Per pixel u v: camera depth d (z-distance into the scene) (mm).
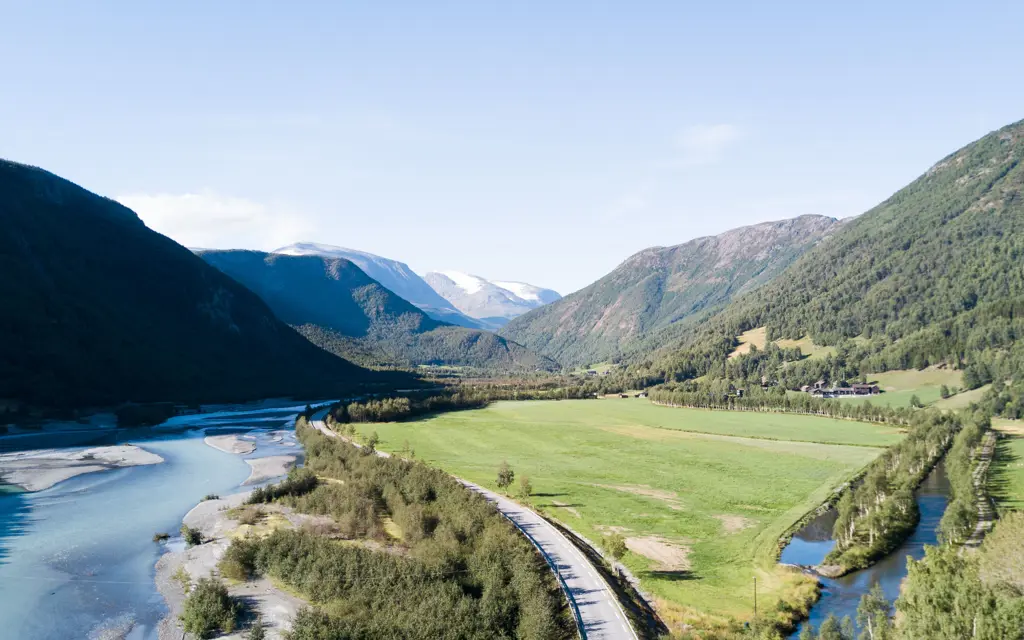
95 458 144000
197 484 118125
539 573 65812
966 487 95750
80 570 73250
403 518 83875
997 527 74375
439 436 176875
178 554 78438
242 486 116812
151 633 58281
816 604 65375
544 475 123438
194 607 59844
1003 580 59000
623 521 91750
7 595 66125
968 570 57656
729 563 75500
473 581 64125
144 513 97375
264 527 86375
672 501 103250
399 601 60375
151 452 152500
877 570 74938
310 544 73062
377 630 54281
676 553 78688
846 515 84000
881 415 192500
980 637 47750
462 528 78875
